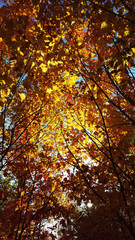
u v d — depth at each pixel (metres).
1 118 3.20
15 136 4.18
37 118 4.21
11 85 2.70
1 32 2.55
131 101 3.19
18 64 2.71
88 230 3.75
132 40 2.95
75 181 4.36
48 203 4.31
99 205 3.84
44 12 2.98
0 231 4.21
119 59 2.40
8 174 4.43
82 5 3.09
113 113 3.91
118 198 3.70
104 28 2.93
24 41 2.82
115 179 4.21
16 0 3.37
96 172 4.26
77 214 4.30
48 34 3.08
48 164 4.60
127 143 3.84
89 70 3.90
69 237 3.88
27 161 4.43
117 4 2.76
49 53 3.01
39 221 4.40
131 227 3.17
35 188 4.50
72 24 3.51
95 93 4.37
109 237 3.53
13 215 4.25
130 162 3.81
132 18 2.35
